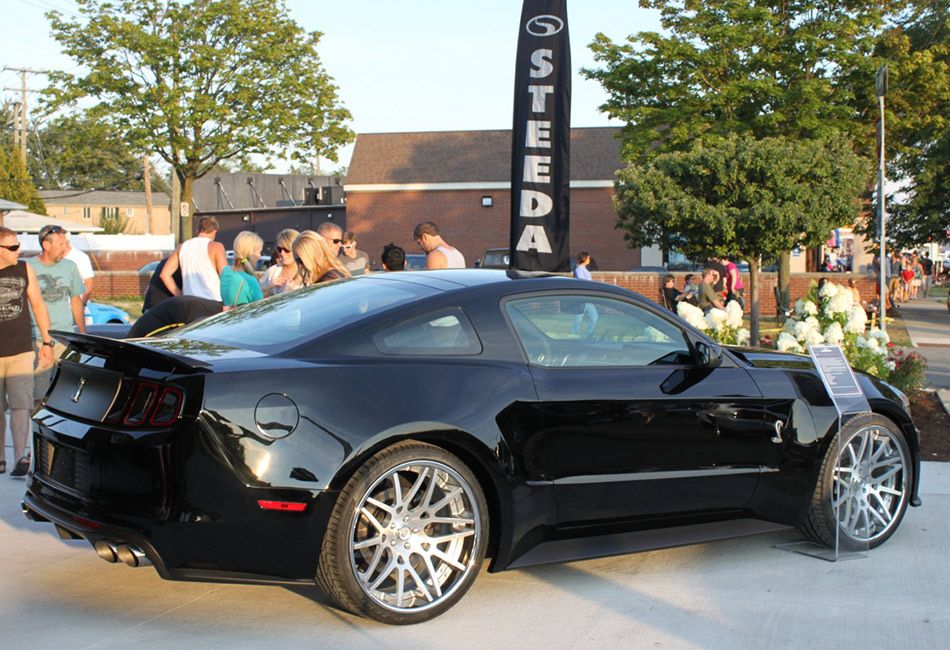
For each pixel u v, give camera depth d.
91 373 4.14
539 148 10.34
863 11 24.97
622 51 25.77
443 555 4.14
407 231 38.91
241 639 3.93
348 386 3.95
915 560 5.12
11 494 6.36
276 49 31.80
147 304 8.43
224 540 3.74
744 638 4.01
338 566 3.87
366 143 41.19
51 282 7.40
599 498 4.51
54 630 4.02
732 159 20.17
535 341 4.53
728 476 4.84
